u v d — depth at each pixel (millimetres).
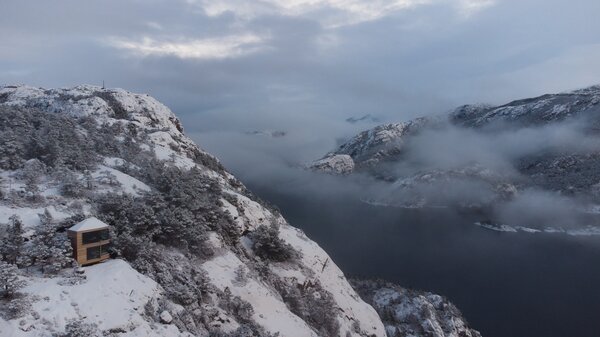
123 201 51844
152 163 75500
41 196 49906
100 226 43531
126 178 63031
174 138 103062
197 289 47125
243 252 64500
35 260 39594
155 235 52188
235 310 49969
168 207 57688
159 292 41812
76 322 32219
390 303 103250
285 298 62094
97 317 34344
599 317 147625
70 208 49312
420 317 96938
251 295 54031
